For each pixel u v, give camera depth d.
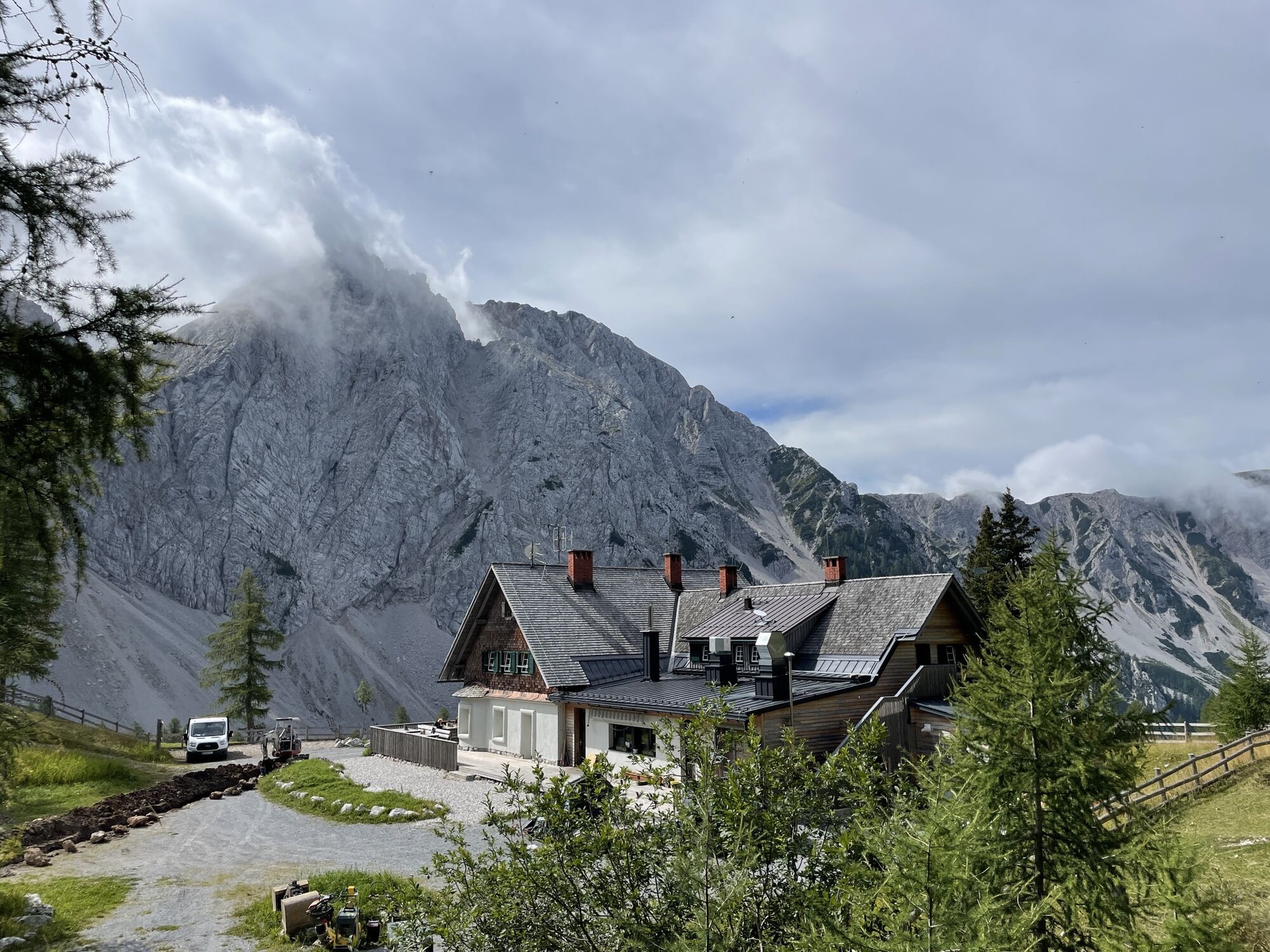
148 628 142.75
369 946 15.73
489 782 34.00
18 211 6.86
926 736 29.12
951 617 33.31
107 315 7.37
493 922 8.33
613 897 8.07
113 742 47.81
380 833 25.95
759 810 8.02
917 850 6.65
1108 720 9.40
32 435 7.59
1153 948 8.07
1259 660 31.38
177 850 24.14
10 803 28.69
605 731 34.44
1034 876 8.59
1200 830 20.84
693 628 41.06
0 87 6.53
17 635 23.77
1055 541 10.30
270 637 65.00
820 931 7.18
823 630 34.69
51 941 16.19
